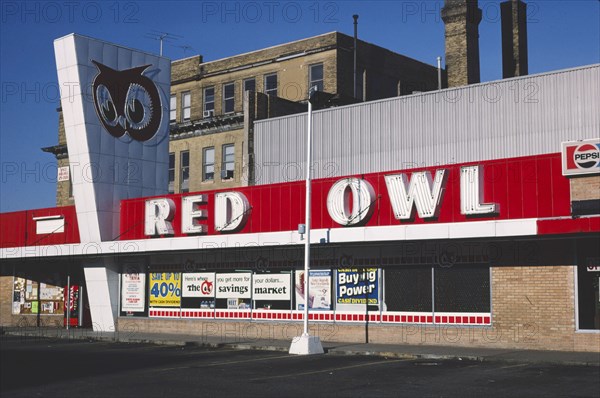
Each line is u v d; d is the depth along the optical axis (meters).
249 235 29.50
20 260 39.22
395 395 14.97
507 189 23.97
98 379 17.67
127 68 36.03
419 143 29.20
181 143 51.91
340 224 27.39
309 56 48.62
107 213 34.69
